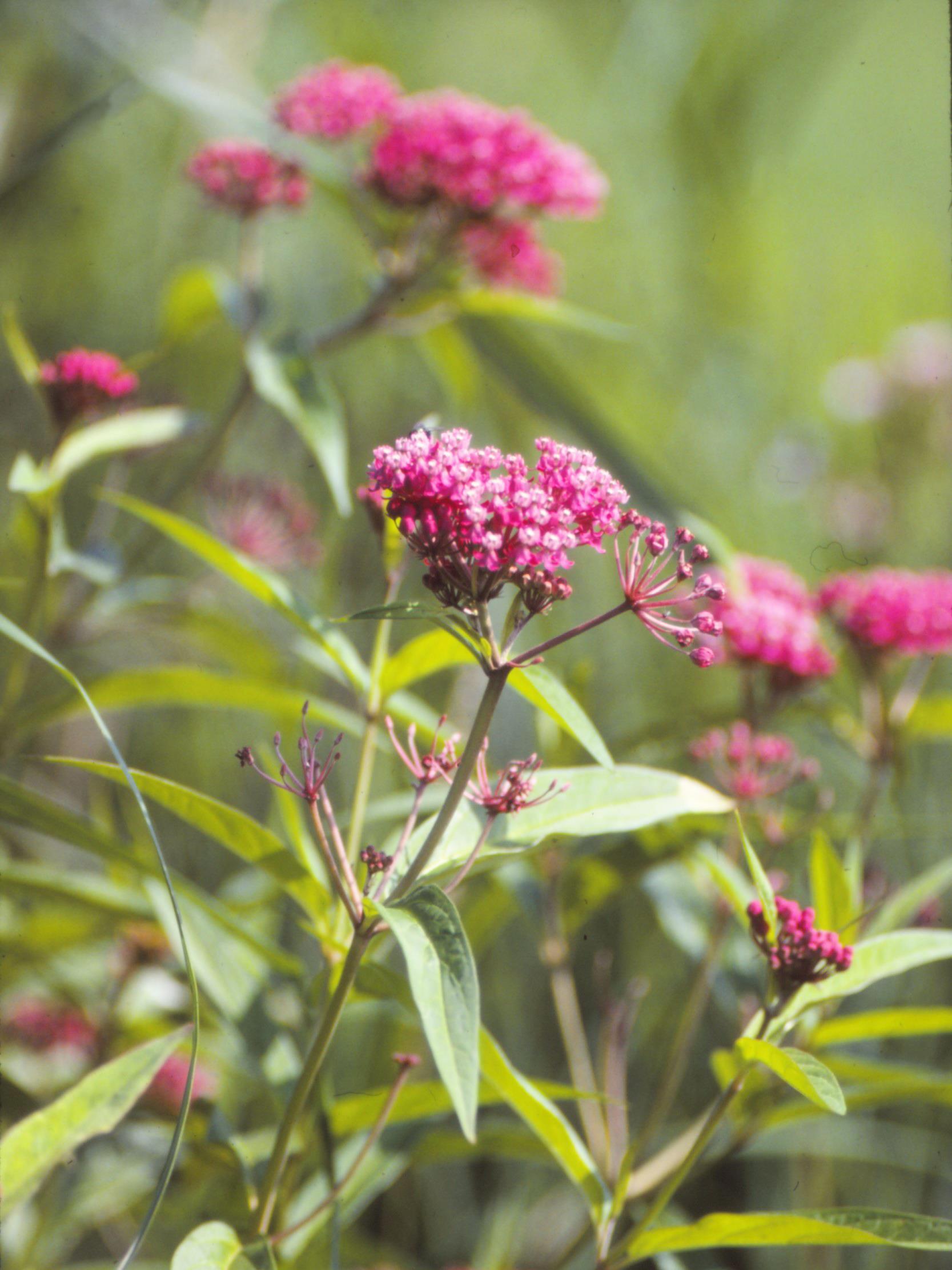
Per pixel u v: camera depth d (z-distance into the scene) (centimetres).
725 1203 108
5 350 134
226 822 74
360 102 97
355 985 76
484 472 69
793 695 90
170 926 82
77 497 135
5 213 140
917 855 121
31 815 80
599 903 90
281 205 99
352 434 139
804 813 108
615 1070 88
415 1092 78
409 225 99
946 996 111
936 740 122
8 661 108
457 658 77
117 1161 90
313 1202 81
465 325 102
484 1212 112
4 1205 72
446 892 69
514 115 96
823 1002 74
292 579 123
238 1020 81
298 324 145
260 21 124
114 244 150
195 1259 70
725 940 91
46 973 96
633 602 69
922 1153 107
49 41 117
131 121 150
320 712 84
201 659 135
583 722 67
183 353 141
